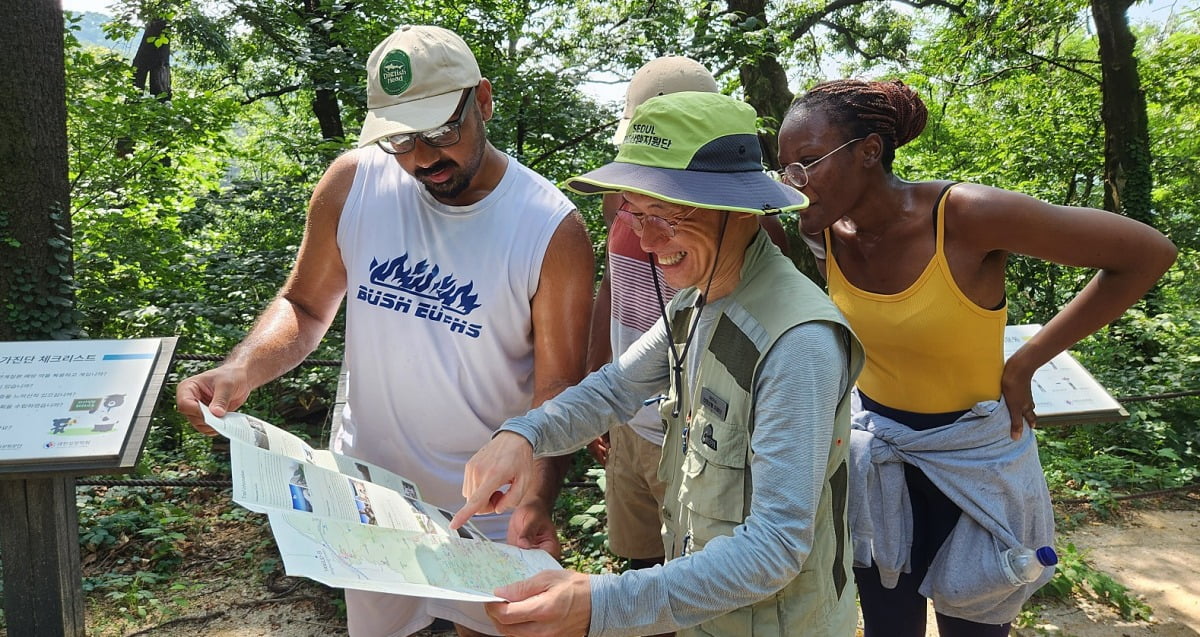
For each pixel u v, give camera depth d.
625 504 2.37
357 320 1.82
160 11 9.67
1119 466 5.27
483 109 1.76
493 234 1.74
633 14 7.09
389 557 1.21
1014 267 9.59
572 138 6.99
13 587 2.70
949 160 12.76
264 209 7.11
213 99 7.93
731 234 1.25
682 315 1.43
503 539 1.85
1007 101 13.70
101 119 7.30
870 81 1.69
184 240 7.77
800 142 1.65
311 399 6.13
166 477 4.98
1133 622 3.35
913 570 1.87
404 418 1.84
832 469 1.23
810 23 11.88
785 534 1.09
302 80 7.59
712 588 1.09
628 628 1.09
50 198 5.23
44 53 5.16
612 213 2.34
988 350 1.74
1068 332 1.73
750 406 1.21
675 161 1.17
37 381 2.29
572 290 1.77
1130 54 9.92
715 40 6.42
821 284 5.54
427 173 1.68
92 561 3.87
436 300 1.76
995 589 1.72
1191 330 7.70
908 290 1.69
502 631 1.13
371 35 7.02
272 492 1.24
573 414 1.52
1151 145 12.19
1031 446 1.82
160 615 3.36
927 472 1.78
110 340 2.46
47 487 2.67
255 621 3.31
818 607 1.25
